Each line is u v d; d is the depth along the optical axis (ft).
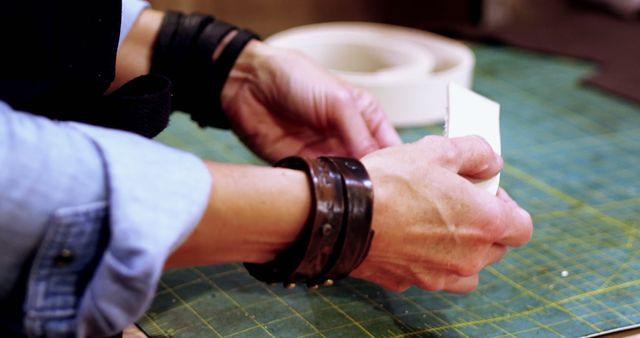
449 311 2.41
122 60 2.78
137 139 1.73
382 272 2.10
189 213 1.65
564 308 2.42
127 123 2.06
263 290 2.49
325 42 4.40
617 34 5.16
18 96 1.84
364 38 4.41
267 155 3.02
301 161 1.89
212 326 2.29
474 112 2.33
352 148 2.78
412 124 3.92
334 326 2.30
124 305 1.63
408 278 2.13
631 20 5.40
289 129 2.98
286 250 1.89
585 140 3.79
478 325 2.33
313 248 1.83
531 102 4.25
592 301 2.46
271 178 1.82
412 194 1.95
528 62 4.84
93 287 1.63
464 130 2.28
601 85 4.39
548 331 2.30
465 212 2.01
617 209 3.11
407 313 2.39
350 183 1.83
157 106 2.10
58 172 1.58
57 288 1.66
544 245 2.81
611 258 2.72
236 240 1.80
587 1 5.61
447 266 2.09
